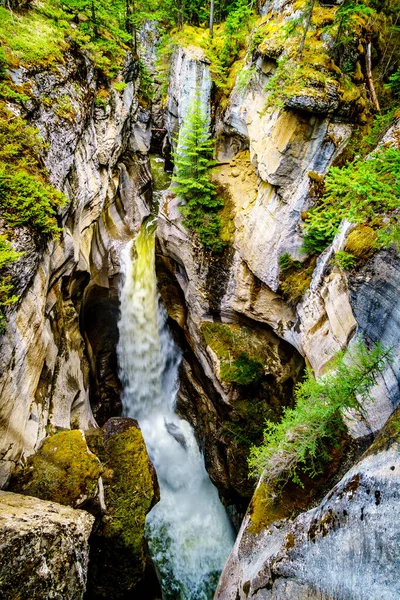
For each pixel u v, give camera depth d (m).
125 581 8.91
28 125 9.40
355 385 6.30
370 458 4.87
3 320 6.55
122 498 9.59
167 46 17.62
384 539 3.83
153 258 18.83
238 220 13.69
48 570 5.03
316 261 10.69
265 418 12.98
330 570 4.74
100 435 11.26
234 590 7.81
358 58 9.98
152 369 18.89
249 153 13.95
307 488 7.62
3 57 9.46
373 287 6.46
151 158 29.56
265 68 11.32
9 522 5.11
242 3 13.62
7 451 7.18
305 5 10.15
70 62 12.93
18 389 7.43
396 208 6.64
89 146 13.83
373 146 9.14
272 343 13.66
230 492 13.70
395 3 10.96
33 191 7.97
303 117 9.80
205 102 14.93
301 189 10.44
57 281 10.48
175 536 13.37
